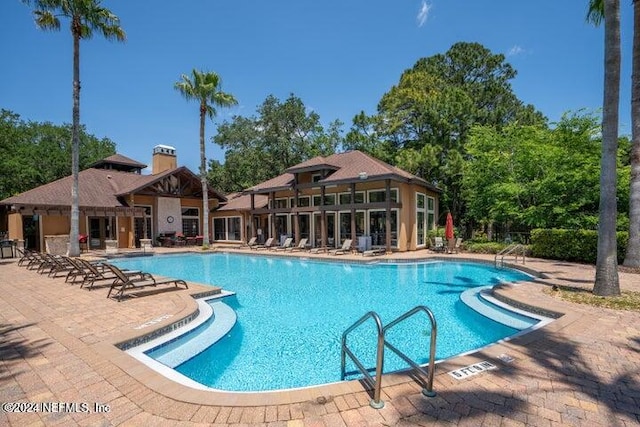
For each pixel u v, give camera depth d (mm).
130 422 2830
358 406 3057
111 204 23062
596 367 3850
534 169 17172
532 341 4645
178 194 26094
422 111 24219
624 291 7602
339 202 20828
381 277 12250
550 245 13992
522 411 2982
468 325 6812
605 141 7254
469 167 20297
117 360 4066
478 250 16906
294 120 33125
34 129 36031
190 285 9172
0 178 27516
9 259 16578
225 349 5664
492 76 32406
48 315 6246
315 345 5832
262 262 17156
